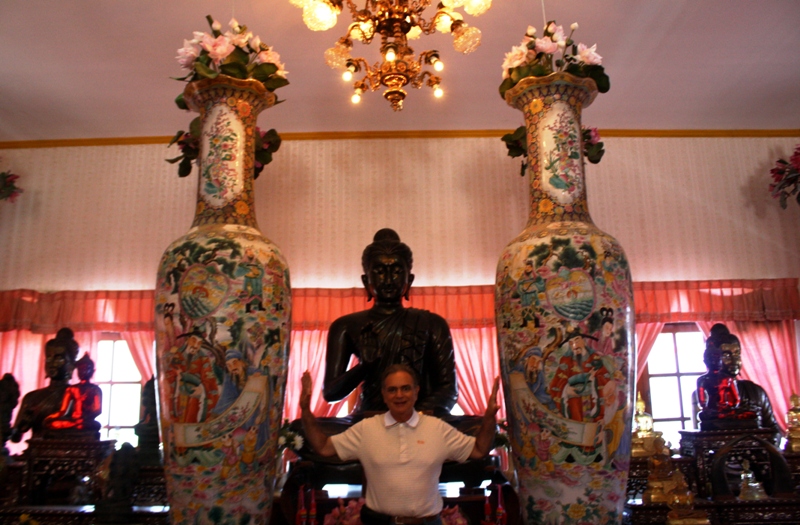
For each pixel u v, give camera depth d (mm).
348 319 3746
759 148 7016
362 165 6906
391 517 2463
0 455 4191
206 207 2809
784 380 6414
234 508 2506
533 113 2959
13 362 6414
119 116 6516
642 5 4898
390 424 2568
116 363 6645
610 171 6973
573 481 2510
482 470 3230
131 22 4949
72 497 4098
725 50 5500
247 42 3041
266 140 3486
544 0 4824
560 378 2549
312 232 6746
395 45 3689
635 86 6102
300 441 3297
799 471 4406
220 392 2525
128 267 6730
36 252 6789
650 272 6746
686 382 6633
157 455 4266
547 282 2633
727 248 6840
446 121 6762
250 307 2617
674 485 3729
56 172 6980
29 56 5398
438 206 6812
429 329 3650
